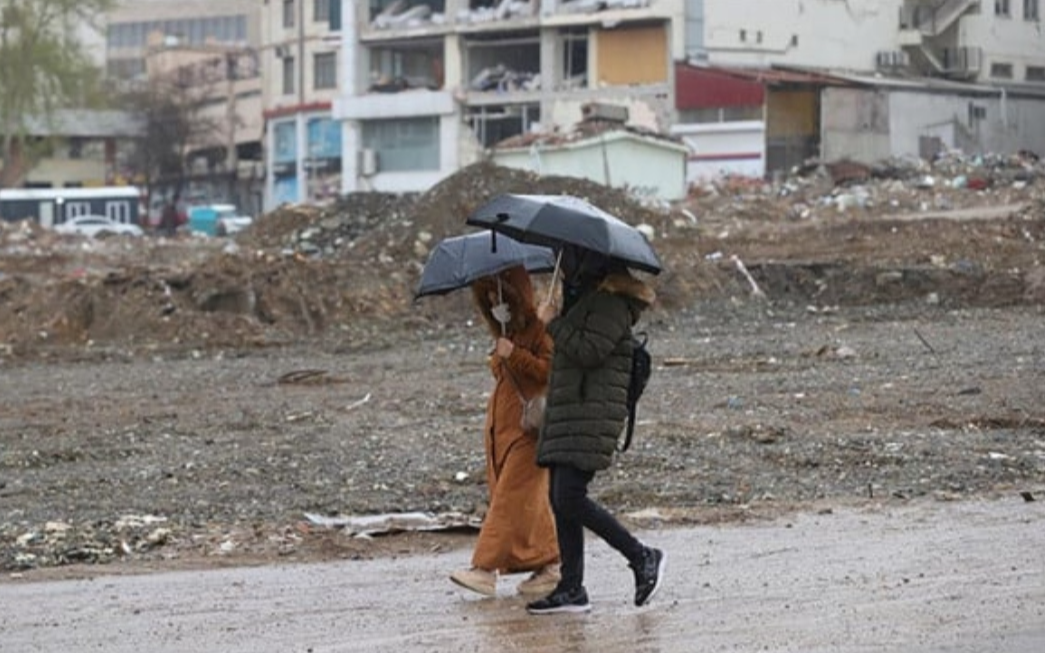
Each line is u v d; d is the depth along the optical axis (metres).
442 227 96.94
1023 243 93.25
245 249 112.62
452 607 24.16
